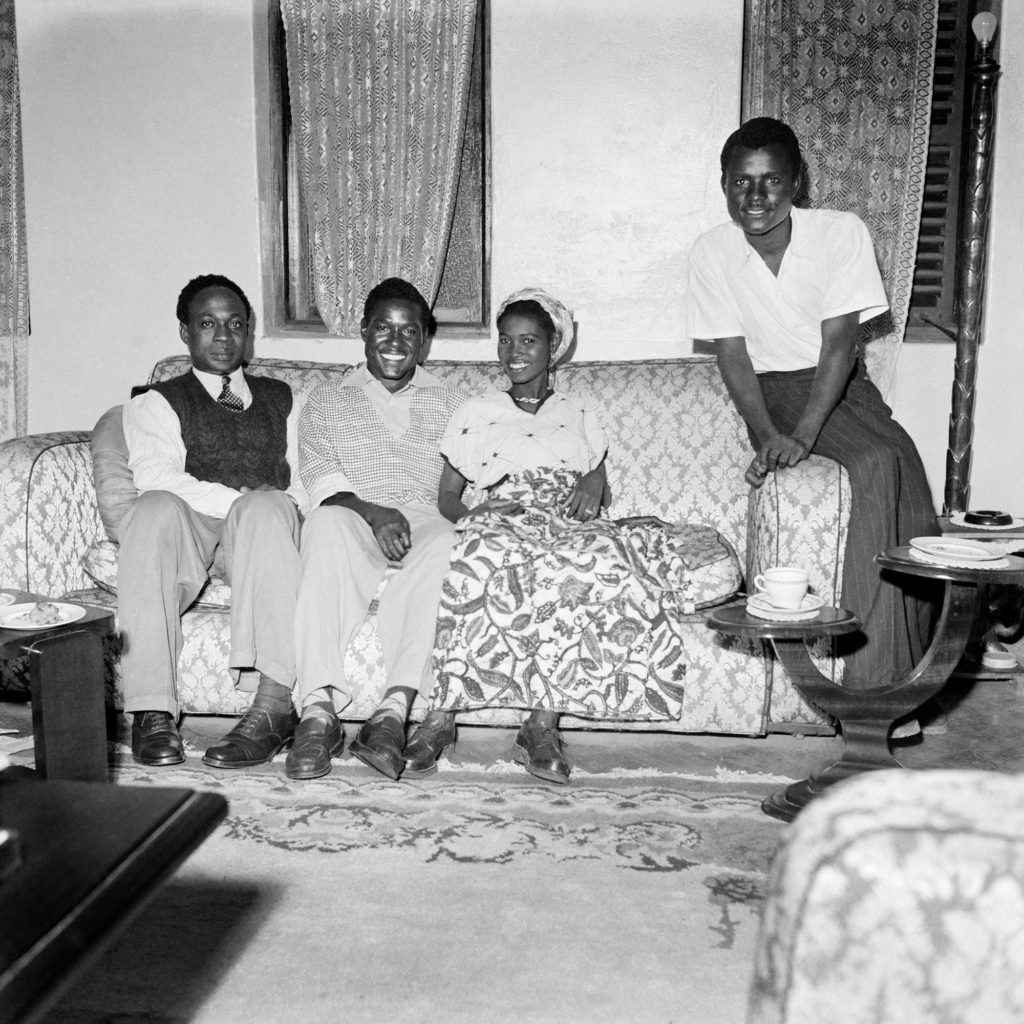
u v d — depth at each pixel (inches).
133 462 110.4
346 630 100.5
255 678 102.7
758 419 111.5
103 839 40.3
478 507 106.5
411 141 138.3
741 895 73.9
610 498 118.7
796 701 100.9
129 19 143.4
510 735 108.2
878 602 97.3
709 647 99.9
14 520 104.7
